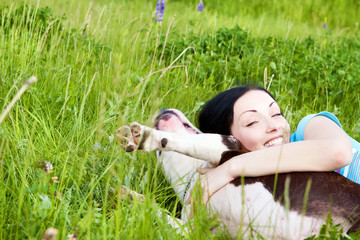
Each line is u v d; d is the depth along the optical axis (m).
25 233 2.20
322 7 12.45
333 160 2.45
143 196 2.63
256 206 2.42
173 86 4.61
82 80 4.43
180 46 5.84
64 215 2.39
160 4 5.82
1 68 4.16
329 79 5.22
